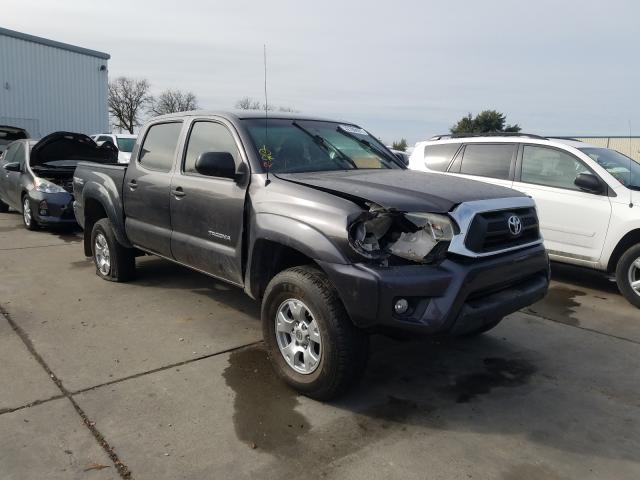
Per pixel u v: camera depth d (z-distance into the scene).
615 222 6.09
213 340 4.56
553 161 6.75
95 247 6.41
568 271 7.73
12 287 5.98
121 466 2.83
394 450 3.03
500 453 3.03
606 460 2.99
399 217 3.26
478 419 3.40
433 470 2.86
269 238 3.64
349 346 3.30
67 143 10.09
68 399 3.51
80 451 2.95
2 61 22.42
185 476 2.76
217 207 4.26
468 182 4.04
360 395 3.68
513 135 7.26
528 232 3.92
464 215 3.29
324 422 3.31
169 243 4.93
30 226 9.66
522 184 6.89
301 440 3.11
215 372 3.95
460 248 3.21
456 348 4.59
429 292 3.12
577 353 4.55
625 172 6.46
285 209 3.62
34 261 7.27
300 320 3.55
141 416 3.32
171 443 3.04
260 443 3.07
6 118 22.81
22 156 10.42
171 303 5.50
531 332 5.04
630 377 4.09
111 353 4.25
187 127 4.90
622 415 3.50
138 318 5.05
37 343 4.41
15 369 3.92
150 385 3.73
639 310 5.84
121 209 5.69
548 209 6.63
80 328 4.77
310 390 3.51
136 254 6.18
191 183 4.57
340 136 4.90
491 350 4.56
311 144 4.54
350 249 3.18
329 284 3.37
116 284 6.16
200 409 3.42
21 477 2.72
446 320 3.14
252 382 3.81
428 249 3.18
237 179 4.10
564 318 5.50
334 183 3.65
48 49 23.88
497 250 3.46
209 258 4.43
